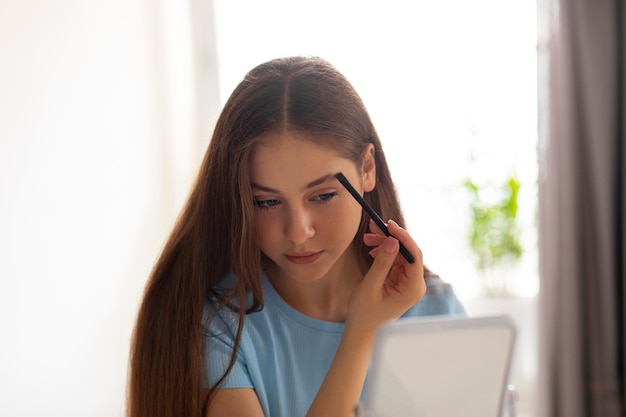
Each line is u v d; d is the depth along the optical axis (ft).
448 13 10.38
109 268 7.06
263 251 3.14
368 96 10.36
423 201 10.80
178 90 9.25
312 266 3.01
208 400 3.03
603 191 8.40
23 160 5.45
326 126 2.87
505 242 10.66
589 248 8.59
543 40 8.39
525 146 10.63
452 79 10.52
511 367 2.28
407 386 2.24
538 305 8.60
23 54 5.49
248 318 3.26
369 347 2.96
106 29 7.12
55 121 6.01
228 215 3.12
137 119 7.88
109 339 7.08
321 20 10.17
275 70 3.00
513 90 10.57
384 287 3.08
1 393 5.01
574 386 8.46
